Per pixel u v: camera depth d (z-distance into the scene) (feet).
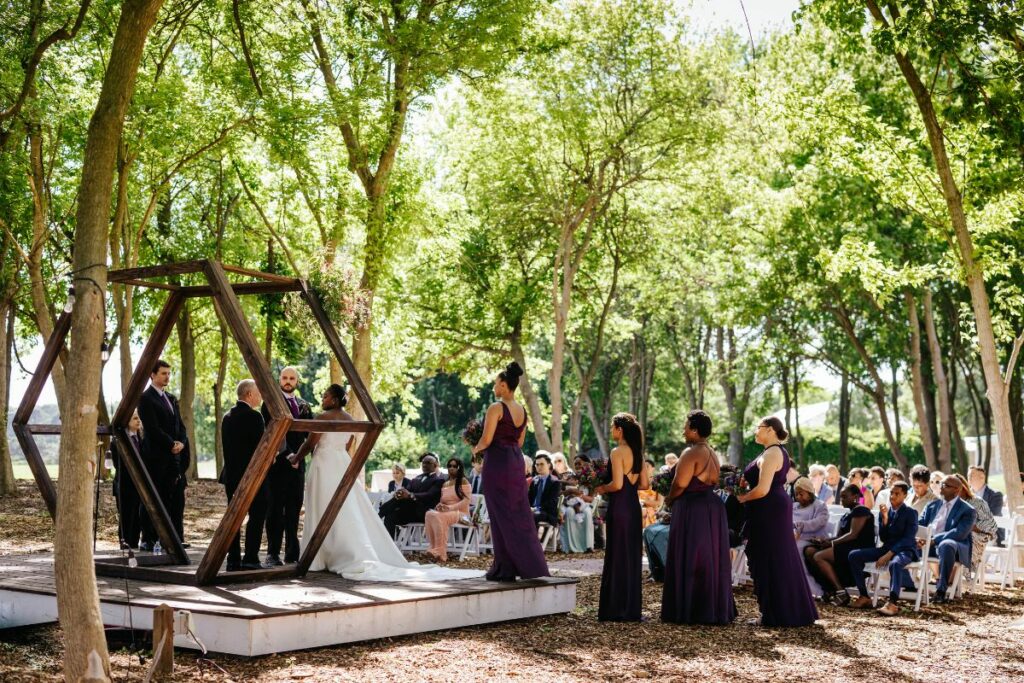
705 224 102.78
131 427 38.24
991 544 47.16
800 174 90.68
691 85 89.86
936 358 92.63
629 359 150.20
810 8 55.42
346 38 61.57
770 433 30.83
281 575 30.48
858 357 113.09
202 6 61.00
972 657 26.14
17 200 65.72
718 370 128.16
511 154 92.32
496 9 62.69
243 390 31.40
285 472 33.50
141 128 61.21
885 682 22.86
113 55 20.07
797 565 30.25
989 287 89.56
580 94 87.66
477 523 47.06
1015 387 99.81
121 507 34.17
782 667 24.04
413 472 75.25
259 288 32.22
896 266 86.89
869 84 82.99
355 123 61.36
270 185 78.28
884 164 60.64
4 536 48.42
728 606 30.22
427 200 80.59
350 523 32.24
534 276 104.58
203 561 28.50
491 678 21.85
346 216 66.64
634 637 27.40
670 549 30.30
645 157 95.81
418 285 102.06
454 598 27.76
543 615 30.48
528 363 113.09
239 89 59.67
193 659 22.90
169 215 86.74
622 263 107.24
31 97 51.88
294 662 22.65
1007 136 47.57
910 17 47.47
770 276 96.17
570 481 54.49
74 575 18.70
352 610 25.12
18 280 68.74
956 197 55.36
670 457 50.67
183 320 89.45
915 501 43.24
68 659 18.63
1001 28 45.98
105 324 19.79
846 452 121.60
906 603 36.22
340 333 32.91
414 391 177.37
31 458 31.50
